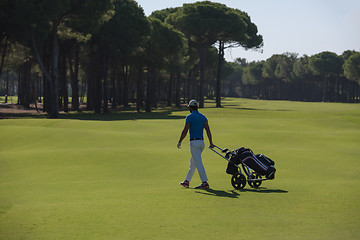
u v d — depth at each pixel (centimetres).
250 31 6725
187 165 1338
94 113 4956
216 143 1994
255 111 5494
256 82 16312
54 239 457
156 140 2077
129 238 462
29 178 1102
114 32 4656
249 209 630
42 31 3725
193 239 457
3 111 5247
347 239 454
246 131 2450
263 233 483
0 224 529
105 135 2153
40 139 2005
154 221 547
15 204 683
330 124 3238
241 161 873
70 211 611
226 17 6053
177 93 7731
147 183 1005
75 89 5381
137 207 643
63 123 2900
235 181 873
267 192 802
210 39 6294
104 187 927
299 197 736
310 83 14875
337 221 547
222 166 1343
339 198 722
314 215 587
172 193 790
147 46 5338
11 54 4788
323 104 9212
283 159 1490
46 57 4944
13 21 3456
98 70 5309
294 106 8038
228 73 12888
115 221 546
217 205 661
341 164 1384
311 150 1744
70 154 1494
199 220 553
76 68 5297
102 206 651
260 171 854
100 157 1445
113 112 5338
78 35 4331
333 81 13700
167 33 5303
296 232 487
